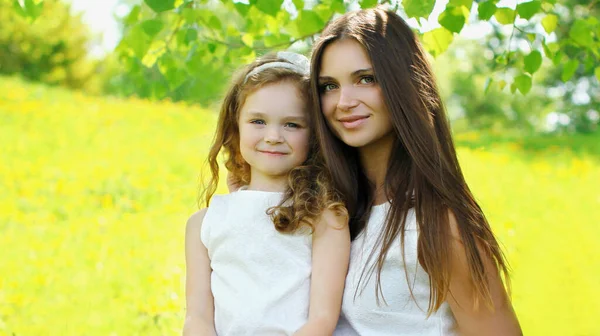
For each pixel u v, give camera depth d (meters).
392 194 2.33
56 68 23.20
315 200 2.31
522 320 5.17
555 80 26.09
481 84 28.52
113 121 12.84
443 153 2.30
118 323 4.22
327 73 2.29
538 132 25.12
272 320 2.26
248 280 2.33
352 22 2.29
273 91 2.39
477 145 13.99
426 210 2.20
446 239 2.16
